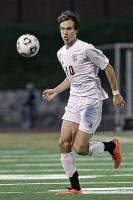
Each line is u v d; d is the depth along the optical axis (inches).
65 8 3572.8
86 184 1008.9
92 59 863.7
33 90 3021.7
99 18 3560.5
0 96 3061.0
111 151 911.0
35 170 1253.1
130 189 939.3
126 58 2603.3
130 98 2630.4
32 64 3518.7
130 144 1943.9
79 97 868.0
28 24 3617.1
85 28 3528.5
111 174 1170.0
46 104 3004.4
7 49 3570.4
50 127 2984.7
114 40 3486.7
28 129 2945.4
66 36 860.0
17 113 3046.3
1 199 840.3
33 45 885.8
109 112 2701.8
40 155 1625.2
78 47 866.1
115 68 2650.1
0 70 3518.7
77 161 1460.4
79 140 853.8
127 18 3560.5
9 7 3617.1
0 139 2315.5
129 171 1224.2
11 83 3449.8
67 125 866.1
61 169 1269.7
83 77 867.4
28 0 3617.1
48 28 3604.8
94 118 861.2
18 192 916.0
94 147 884.6
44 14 3609.7
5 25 3631.9
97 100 868.0
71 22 858.8
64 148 869.8
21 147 1911.9
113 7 3572.8
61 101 2984.7
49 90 904.9
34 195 877.8
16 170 1253.7
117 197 847.7
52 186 990.4
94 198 837.8
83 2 3555.6
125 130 2664.9
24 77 3469.5
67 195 869.8
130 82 2610.7
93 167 1314.0
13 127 3026.6
